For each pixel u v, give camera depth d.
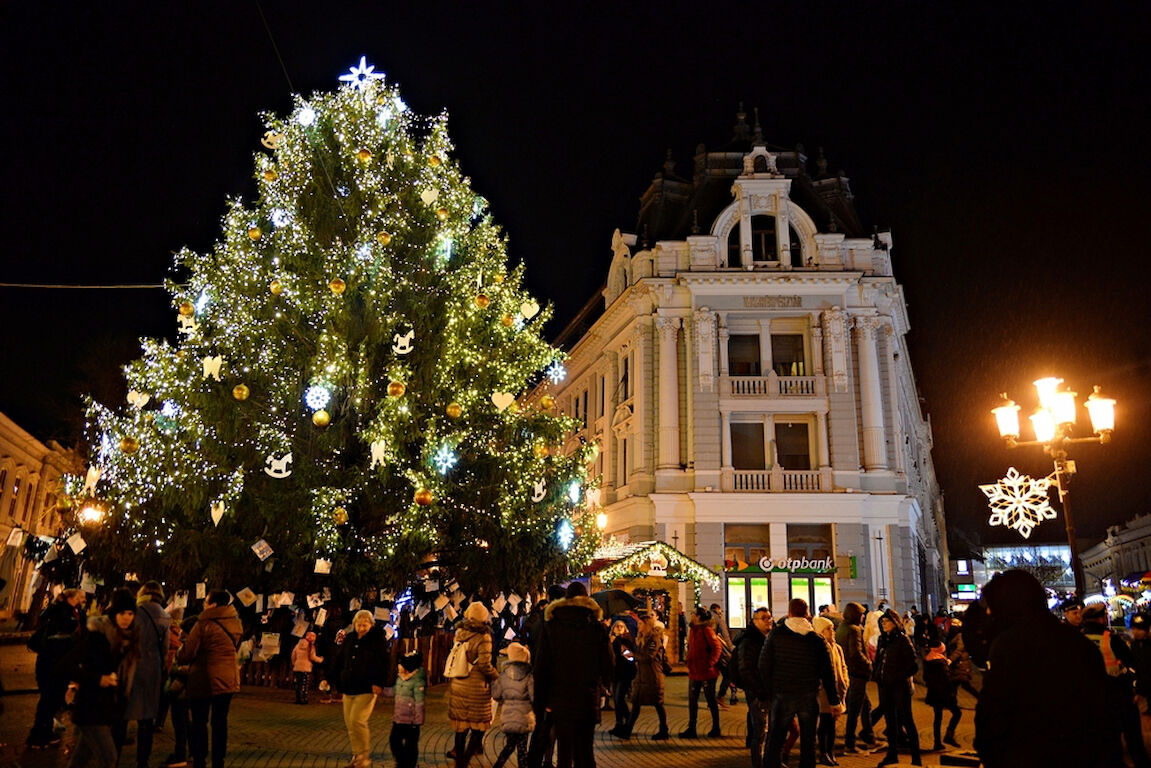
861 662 11.80
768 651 8.83
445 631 20.34
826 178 34.78
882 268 32.56
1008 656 4.49
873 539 29.77
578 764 7.64
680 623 24.55
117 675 7.26
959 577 82.06
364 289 18.50
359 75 20.34
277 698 16.34
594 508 33.41
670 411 31.30
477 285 20.50
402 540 17.34
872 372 31.06
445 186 20.91
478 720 8.91
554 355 21.27
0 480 40.84
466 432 19.02
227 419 17.86
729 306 31.52
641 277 32.56
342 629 15.91
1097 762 4.25
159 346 18.19
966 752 11.75
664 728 12.60
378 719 13.76
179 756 9.55
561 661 7.81
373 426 17.36
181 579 17.97
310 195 19.83
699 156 35.19
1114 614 30.03
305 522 16.75
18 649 25.25
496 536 19.11
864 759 11.34
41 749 10.12
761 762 10.01
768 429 30.91
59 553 18.50
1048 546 100.56
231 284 19.08
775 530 29.73
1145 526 78.50
